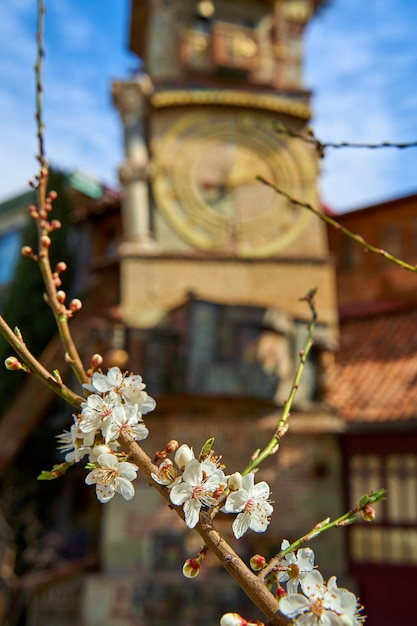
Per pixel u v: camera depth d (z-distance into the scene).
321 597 1.95
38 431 17.31
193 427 13.67
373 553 13.16
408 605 12.55
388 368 14.43
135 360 13.49
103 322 13.90
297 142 15.41
